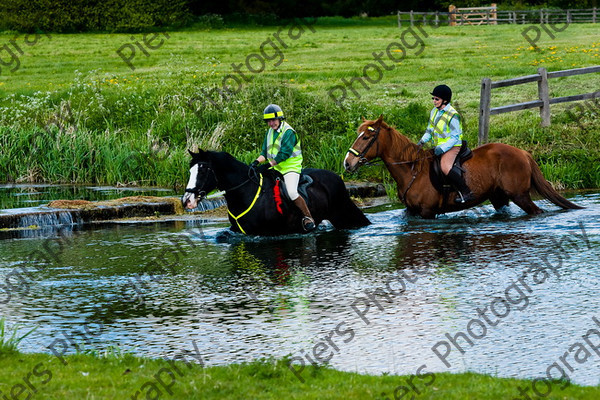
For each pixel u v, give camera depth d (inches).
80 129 864.3
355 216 541.6
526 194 546.3
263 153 510.9
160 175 772.6
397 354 289.6
